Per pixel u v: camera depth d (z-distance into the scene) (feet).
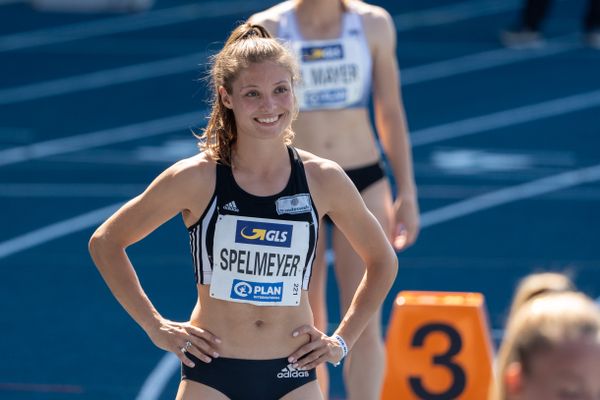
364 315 44.62
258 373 42.96
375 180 61.87
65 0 225.56
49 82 170.09
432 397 58.23
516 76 177.47
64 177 123.54
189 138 141.18
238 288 42.65
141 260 97.76
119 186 120.37
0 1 231.50
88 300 87.76
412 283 92.12
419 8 229.66
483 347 58.18
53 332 80.53
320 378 58.85
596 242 103.96
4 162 129.18
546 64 185.78
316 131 61.62
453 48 196.13
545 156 134.31
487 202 116.16
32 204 113.91
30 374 72.49
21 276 93.30
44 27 209.77
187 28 209.77
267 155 42.86
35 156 131.64
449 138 142.41
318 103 61.62
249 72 42.34
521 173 126.82
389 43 62.85
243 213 42.50
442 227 108.27
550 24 216.74
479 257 99.35
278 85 42.50
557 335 24.41
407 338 58.65
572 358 24.25
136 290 43.78
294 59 43.57
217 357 42.93
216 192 42.60
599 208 114.62
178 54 189.57
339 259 59.21
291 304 43.04
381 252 44.68
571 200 117.19
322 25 62.23
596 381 24.26
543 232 106.93
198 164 42.98
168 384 71.36
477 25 214.48
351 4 63.21
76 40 199.31
